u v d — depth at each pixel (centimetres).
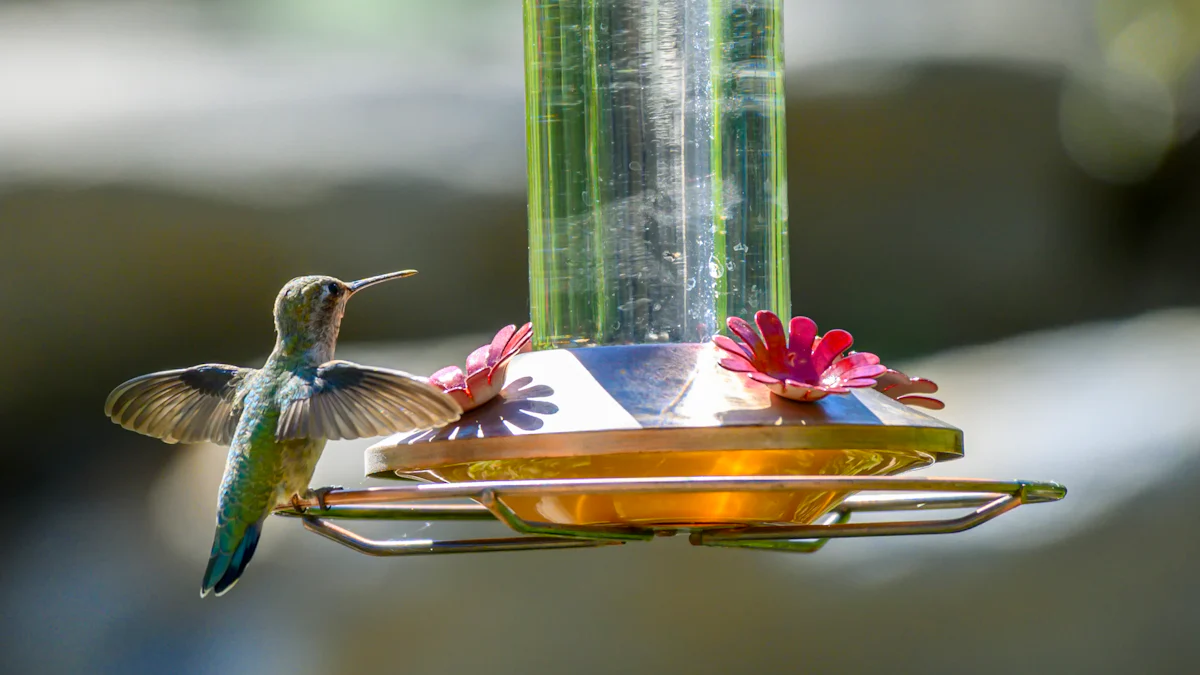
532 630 1103
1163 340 1298
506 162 1443
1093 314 1494
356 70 1540
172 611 1256
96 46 1548
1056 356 1318
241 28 1630
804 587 1094
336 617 1131
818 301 1468
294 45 1602
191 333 1464
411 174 1423
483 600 1116
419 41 1648
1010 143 1460
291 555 1173
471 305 1443
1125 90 1505
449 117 1472
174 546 1323
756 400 412
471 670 1095
